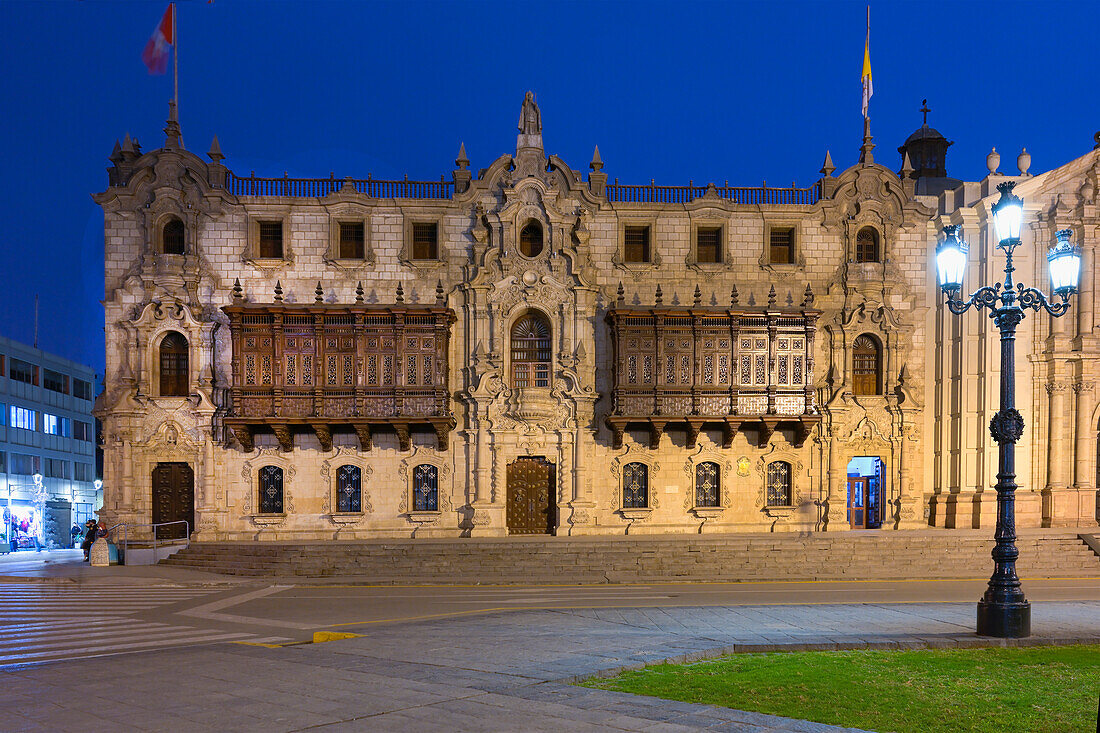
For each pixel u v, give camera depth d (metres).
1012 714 11.19
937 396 40.16
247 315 37.16
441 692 11.69
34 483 67.56
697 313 38.00
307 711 10.67
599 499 38.78
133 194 37.91
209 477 37.59
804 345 38.66
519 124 39.41
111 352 37.81
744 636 16.62
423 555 33.12
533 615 20.25
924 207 40.25
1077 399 38.94
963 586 28.86
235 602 25.12
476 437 38.34
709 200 39.56
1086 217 38.88
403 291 38.69
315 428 37.25
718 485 39.16
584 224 39.12
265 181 38.97
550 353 39.16
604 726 9.99
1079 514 38.56
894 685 12.66
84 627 20.27
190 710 10.75
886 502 39.66
